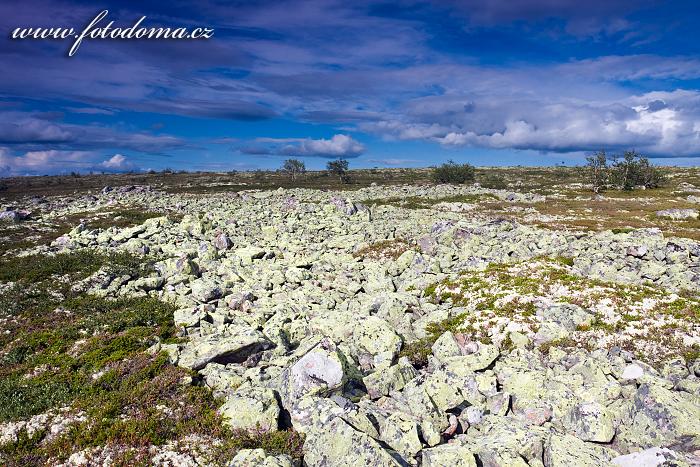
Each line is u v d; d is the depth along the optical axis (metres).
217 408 11.59
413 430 9.61
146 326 17.69
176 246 31.19
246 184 116.25
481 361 13.32
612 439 10.00
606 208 61.25
